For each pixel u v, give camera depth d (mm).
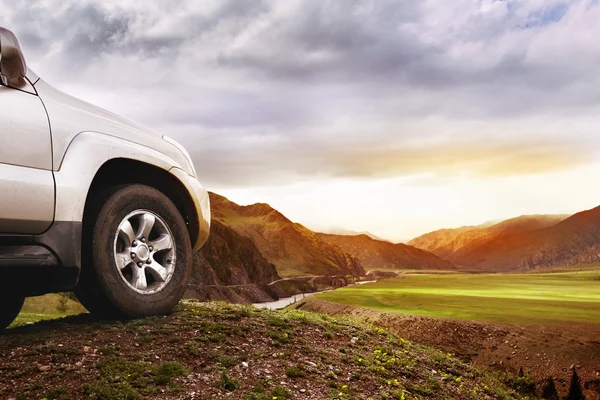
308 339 6191
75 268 4027
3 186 3625
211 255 166125
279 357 5160
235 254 180250
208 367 4414
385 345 7488
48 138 3998
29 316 8914
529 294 70875
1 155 3693
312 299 64375
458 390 6684
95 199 4445
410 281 153750
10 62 3754
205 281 140875
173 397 3777
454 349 33469
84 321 4906
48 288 4129
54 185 3922
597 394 25297
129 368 4012
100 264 4348
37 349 4066
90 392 3568
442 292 75250
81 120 4402
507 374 27047
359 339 7160
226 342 5086
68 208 3990
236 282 160875
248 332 5621
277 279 196250
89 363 3998
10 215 3656
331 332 6941
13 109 3828
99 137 4430
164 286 4922
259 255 197375
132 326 4742
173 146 5406
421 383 6242
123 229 4562
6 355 3943
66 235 3969
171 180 5184
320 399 4402
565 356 29141
